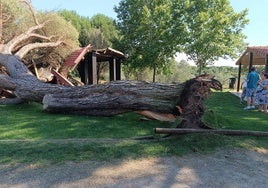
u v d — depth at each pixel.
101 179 3.68
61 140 5.09
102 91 7.29
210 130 5.51
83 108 7.44
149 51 23.30
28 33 13.90
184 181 3.68
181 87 6.34
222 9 25.62
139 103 6.80
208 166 4.20
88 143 4.86
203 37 24.58
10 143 4.88
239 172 4.04
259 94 9.81
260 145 5.21
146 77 29.14
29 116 7.41
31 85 8.90
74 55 15.80
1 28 13.62
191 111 5.65
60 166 4.02
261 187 3.61
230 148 4.92
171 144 4.94
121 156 4.39
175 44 23.69
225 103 12.48
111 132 5.88
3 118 7.11
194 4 24.72
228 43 26.39
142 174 3.85
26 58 15.41
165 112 6.76
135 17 24.25
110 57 17.34
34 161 4.15
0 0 13.48
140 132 5.94
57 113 7.84
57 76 13.47
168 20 23.58
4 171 3.87
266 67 16.67
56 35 16.09
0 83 9.44
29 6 14.94
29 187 3.46
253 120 7.80
